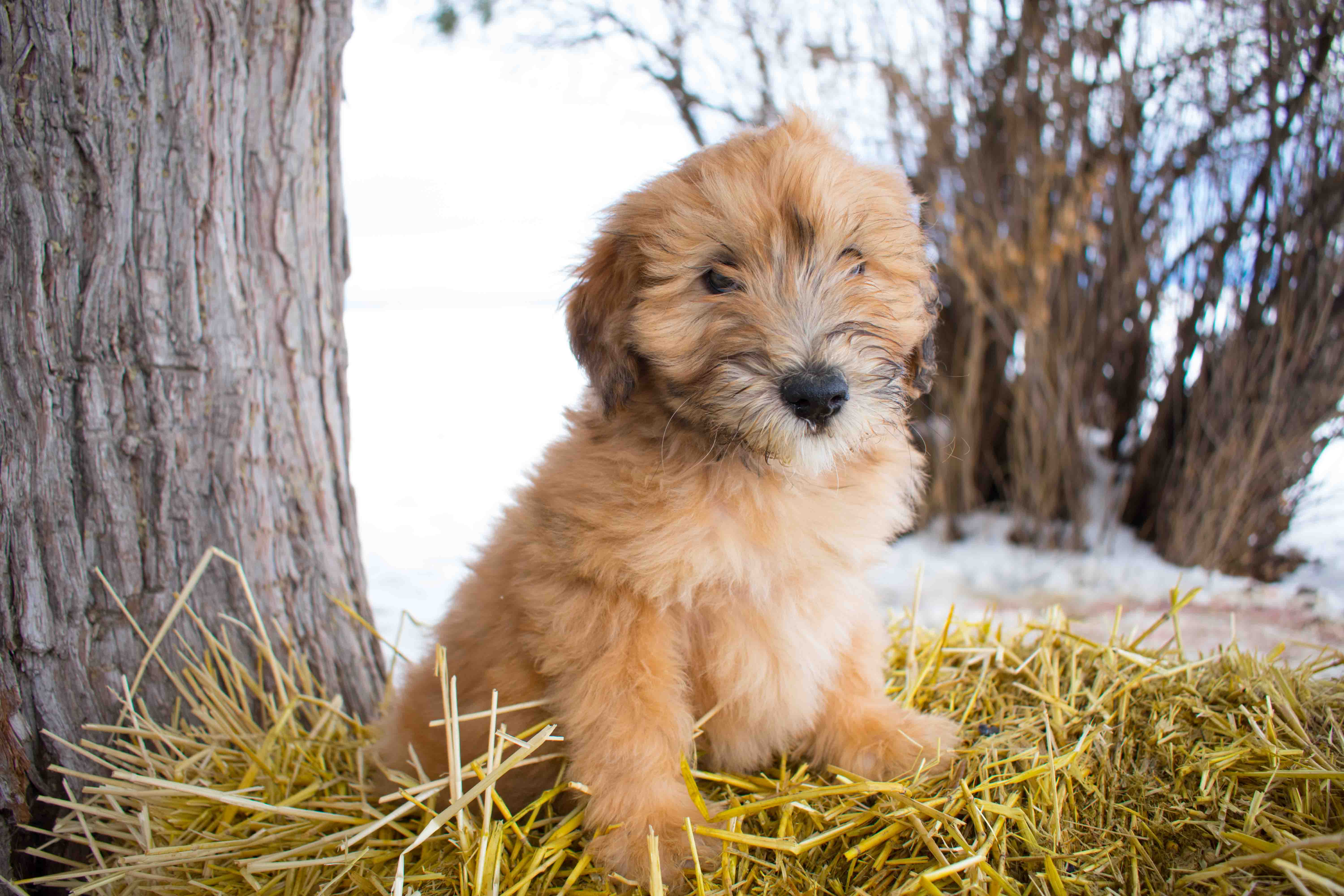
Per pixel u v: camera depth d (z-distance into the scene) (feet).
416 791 1.63
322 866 1.59
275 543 1.93
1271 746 1.61
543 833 1.63
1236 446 2.76
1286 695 1.71
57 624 1.74
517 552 1.68
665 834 1.55
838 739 1.74
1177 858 1.52
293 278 1.93
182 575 1.84
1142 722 1.72
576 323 1.76
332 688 1.99
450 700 1.67
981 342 3.17
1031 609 2.64
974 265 3.13
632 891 1.53
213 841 1.64
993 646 1.98
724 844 1.54
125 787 1.65
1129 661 1.87
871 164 1.81
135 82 1.73
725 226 1.64
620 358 1.68
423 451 4.83
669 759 1.59
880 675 1.78
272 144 1.87
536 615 1.62
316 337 1.97
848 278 1.68
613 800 1.57
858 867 1.55
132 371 1.78
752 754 1.72
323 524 2.00
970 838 1.56
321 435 1.99
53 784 1.73
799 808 1.58
